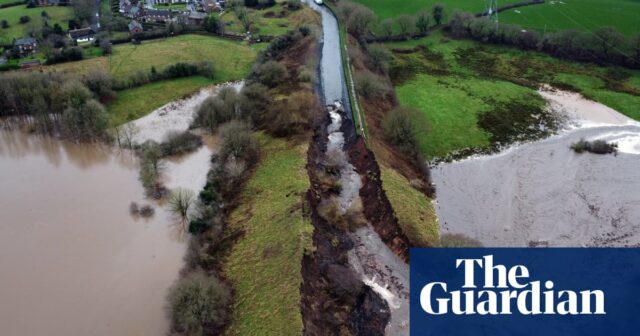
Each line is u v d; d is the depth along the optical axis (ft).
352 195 282.56
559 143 350.43
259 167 303.07
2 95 379.35
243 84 446.19
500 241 258.78
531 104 407.03
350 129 343.67
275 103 365.40
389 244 245.24
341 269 225.35
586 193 295.89
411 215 257.14
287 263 218.18
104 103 405.39
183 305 199.62
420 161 322.75
